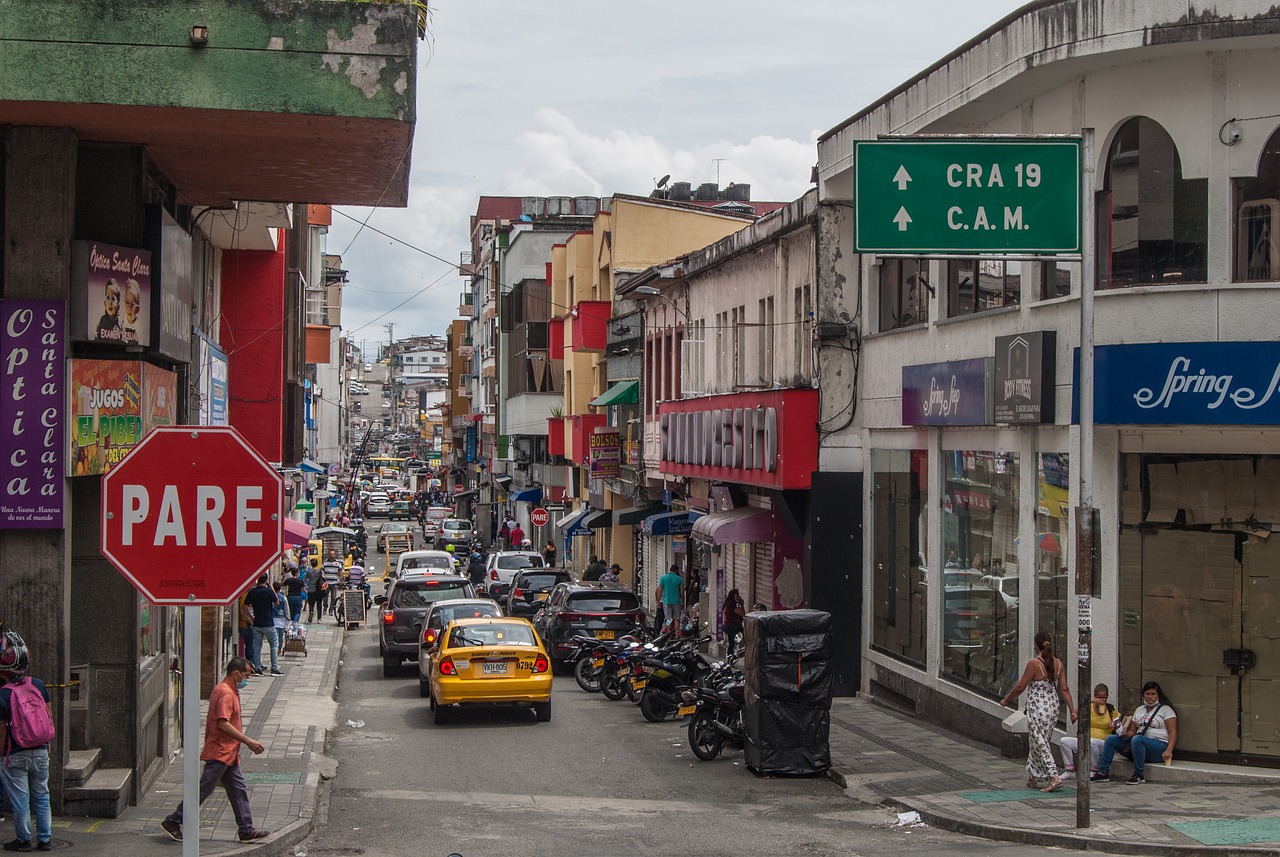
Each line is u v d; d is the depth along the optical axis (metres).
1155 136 13.87
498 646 19.34
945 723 18.14
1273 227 13.23
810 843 11.57
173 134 11.95
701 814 13.11
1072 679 14.41
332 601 41.34
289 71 11.02
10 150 11.45
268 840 11.03
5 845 10.17
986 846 11.29
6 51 10.66
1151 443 13.77
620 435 40.06
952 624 18.22
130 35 10.81
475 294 89.75
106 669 12.50
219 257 23.58
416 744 17.67
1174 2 13.23
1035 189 11.78
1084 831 11.30
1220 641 13.50
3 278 11.48
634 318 37.72
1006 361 15.55
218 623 20.89
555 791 14.40
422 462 158.88
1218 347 12.96
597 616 25.97
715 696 16.34
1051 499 15.11
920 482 19.33
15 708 10.14
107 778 12.08
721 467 25.66
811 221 22.47
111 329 11.85
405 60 11.18
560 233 56.44
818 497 21.62
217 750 10.91
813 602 21.73
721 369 29.09
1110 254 14.21
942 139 11.77
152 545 6.57
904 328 19.83
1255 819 11.55
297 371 31.17
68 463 11.29
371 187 14.43
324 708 20.45
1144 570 13.88
